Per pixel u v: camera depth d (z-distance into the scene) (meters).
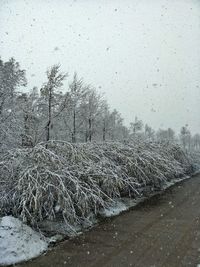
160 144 20.16
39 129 14.16
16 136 13.09
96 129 19.59
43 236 7.47
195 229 8.55
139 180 13.99
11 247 6.57
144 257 6.55
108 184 10.59
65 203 8.02
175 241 7.54
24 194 7.80
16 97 14.40
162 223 9.16
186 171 23.48
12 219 7.32
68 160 9.81
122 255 6.65
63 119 15.92
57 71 13.78
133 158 13.52
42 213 8.70
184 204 11.98
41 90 13.80
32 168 8.27
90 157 11.18
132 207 11.42
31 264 6.21
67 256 6.61
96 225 8.96
